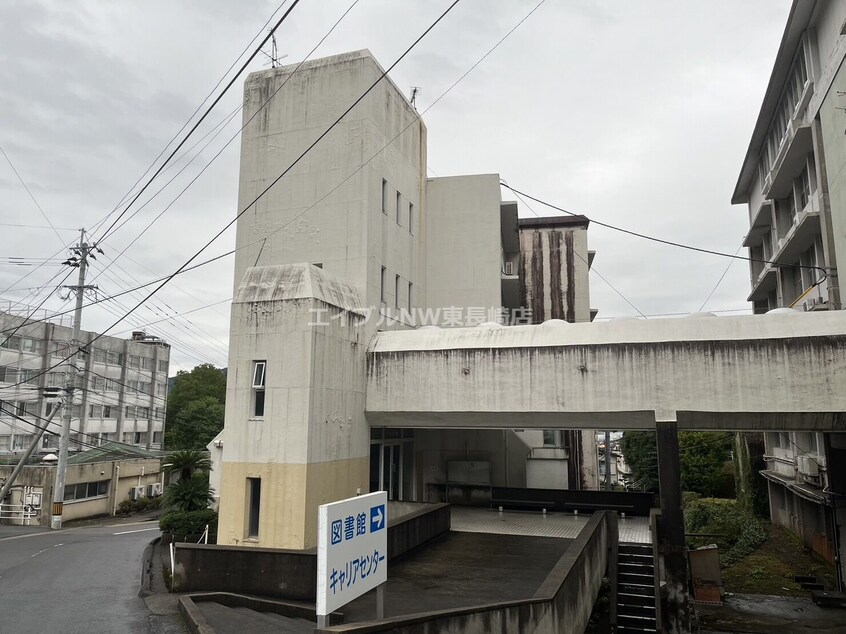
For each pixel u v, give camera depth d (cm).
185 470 1984
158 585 1147
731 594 1841
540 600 846
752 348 1262
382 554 701
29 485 2883
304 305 1285
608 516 1523
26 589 1116
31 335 4169
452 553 1330
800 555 2170
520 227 3256
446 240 2212
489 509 1998
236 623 840
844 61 1588
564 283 3153
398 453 1891
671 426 1284
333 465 1333
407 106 2028
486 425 1505
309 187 1722
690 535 2489
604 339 1377
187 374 5672
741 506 2875
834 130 1688
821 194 1853
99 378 4753
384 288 1756
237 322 1344
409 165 2025
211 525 1795
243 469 1273
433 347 1494
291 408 1257
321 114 1742
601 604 1345
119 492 3416
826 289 1845
